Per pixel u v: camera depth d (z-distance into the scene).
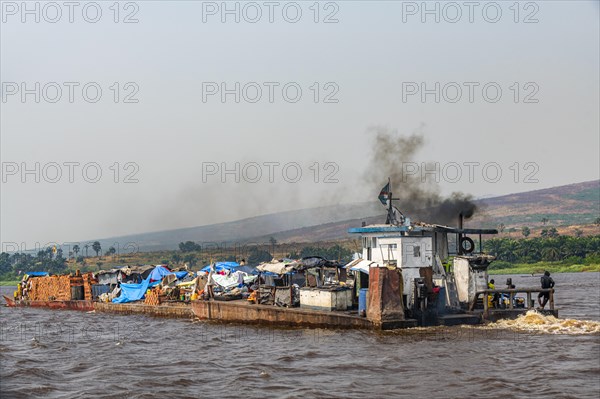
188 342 79.50
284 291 90.75
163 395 50.34
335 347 68.94
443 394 48.69
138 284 132.75
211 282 106.56
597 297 154.62
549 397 46.94
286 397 48.72
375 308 76.62
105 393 51.47
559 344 67.56
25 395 51.28
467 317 79.75
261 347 72.31
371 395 48.88
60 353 73.56
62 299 150.38
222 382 54.84
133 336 87.81
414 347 67.19
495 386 50.22
